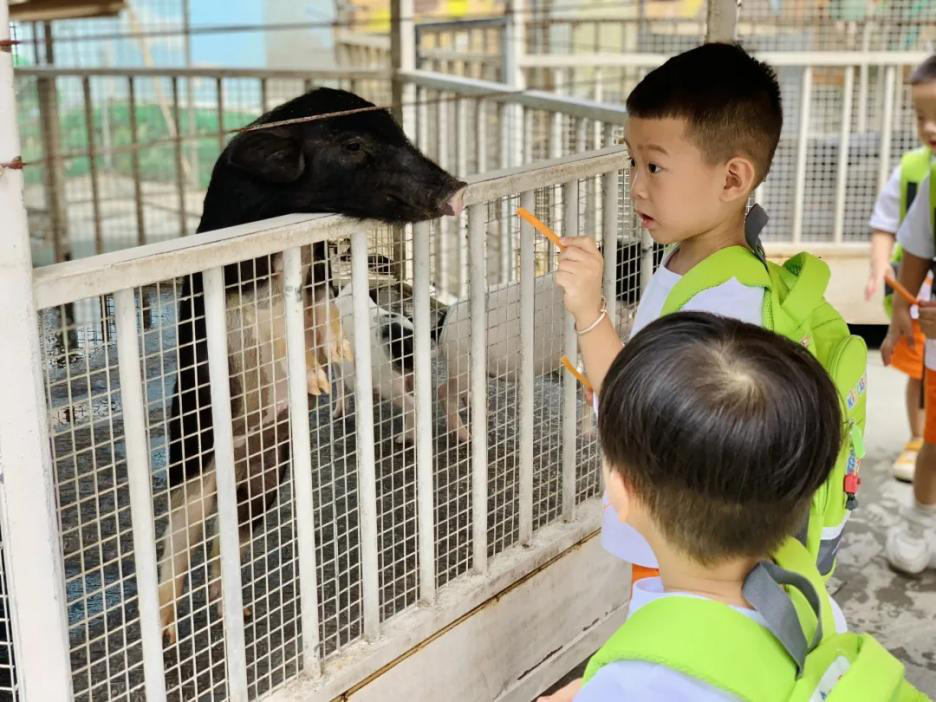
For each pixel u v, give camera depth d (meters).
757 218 2.21
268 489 2.74
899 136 6.31
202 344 2.80
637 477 1.40
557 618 3.29
